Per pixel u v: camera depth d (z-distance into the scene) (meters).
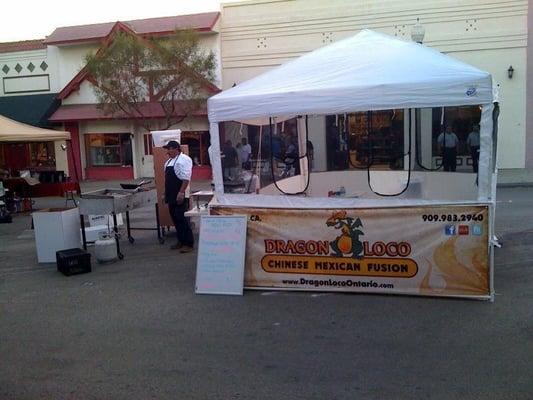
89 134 25.67
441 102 6.23
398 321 5.62
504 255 8.07
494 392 4.08
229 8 22.88
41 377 4.67
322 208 6.56
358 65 7.01
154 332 5.62
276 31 22.39
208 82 22.05
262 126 7.71
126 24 24.00
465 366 4.54
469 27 20.38
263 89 7.02
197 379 4.51
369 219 6.40
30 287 7.57
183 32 21.58
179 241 9.30
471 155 7.33
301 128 8.17
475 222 6.07
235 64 23.12
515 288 6.53
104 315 6.22
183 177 8.94
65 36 25.12
